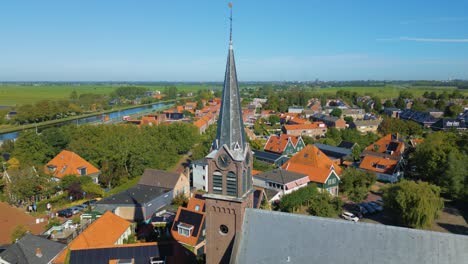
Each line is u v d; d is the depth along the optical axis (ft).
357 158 392.47
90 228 178.81
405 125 522.06
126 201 242.17
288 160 334.44
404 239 93.50
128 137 378.94
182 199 263.70
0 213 250.78
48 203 260.42
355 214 241.35
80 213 244.63
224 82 104.99
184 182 291.58
